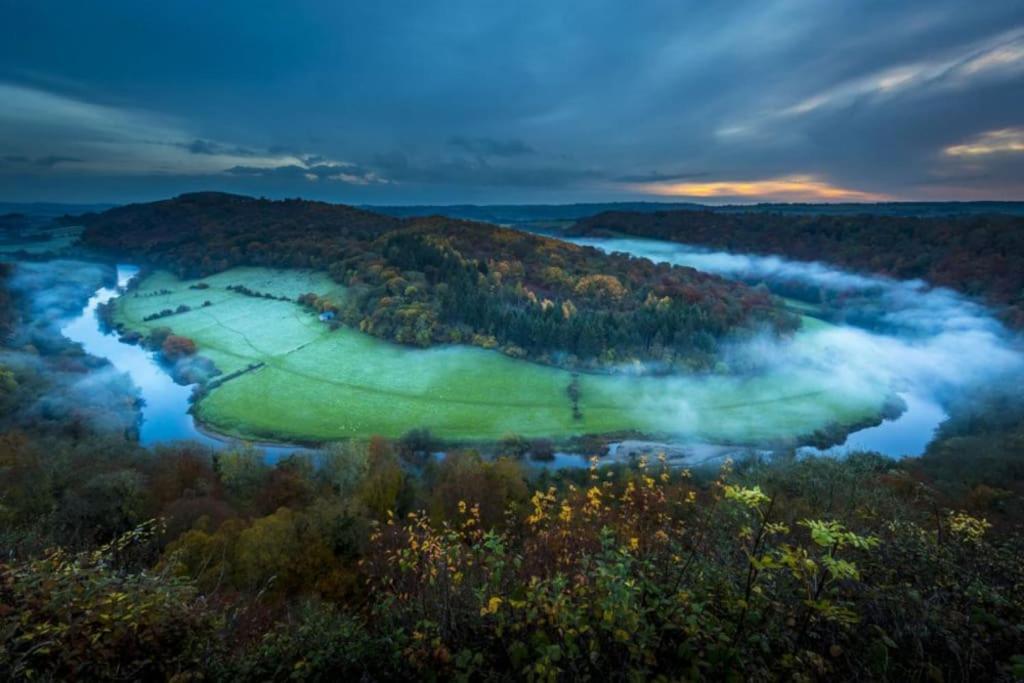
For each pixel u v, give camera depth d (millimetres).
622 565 4121
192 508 27281
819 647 4121
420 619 4777
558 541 5785
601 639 4105
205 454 44125
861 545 3596
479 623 4555
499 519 25891
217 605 6805
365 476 40344
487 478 30344
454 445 69688
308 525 21766
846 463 25766
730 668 3826
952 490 25406
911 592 4340
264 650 5109
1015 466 37219
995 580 4973
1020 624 4082
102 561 5793
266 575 18719
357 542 21109
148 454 42000
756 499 4223
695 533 5324
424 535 5543
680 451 68500
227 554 19109
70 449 38781
